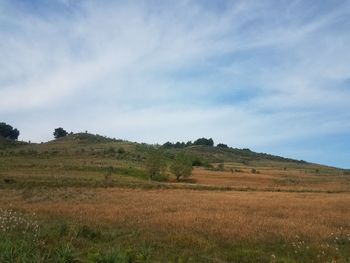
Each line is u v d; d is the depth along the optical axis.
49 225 19.39
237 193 57.00
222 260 14.65
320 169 180.75
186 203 37.16
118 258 12.23
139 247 15.50
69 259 11.99
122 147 153.12
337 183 99.31
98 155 122.12
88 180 61.94
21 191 46.25
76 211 27.67
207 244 16.84
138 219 24.19
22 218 20.45
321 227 23.36
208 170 125.94
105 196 43.16
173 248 15.95
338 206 38.41
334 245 18.31
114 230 19.59
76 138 186.62
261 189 69.75
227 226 22.19
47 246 13.77
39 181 55.78
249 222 24.27
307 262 14.92
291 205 38.28
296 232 21.11
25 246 12.48
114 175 80.94
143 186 61.78
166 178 94.12
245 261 14.64
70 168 84.19
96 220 23.44
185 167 95.75
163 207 32.50
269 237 19.38
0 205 31.84
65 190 48.84
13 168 78.94
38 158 108.44
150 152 92.38
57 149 144.38
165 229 20.66
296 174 130.00
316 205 39.03
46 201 36.53
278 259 14.82
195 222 23.23
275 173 129.00
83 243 15.52
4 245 11.88
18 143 172.25
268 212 31.48
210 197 46.16
